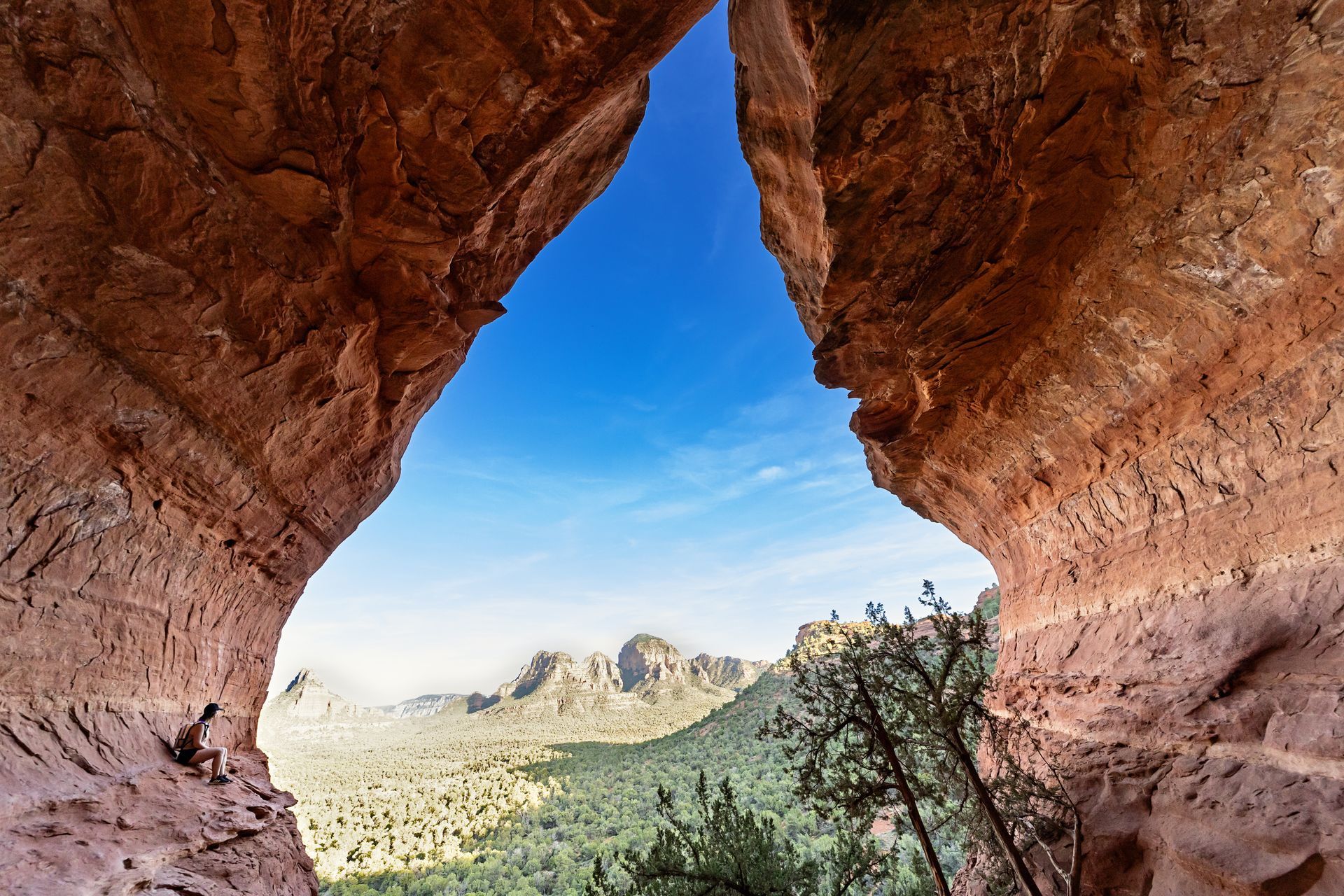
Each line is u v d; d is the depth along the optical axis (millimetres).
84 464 7219
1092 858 7527
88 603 7461
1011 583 14242
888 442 13281
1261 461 7164
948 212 7926
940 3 6023
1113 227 7438
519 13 7387
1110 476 9766
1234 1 5199
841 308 9750
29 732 6383
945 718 8000
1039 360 9594
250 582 11477
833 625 9883
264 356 8508
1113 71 6105
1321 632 6141
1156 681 7961
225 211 7238
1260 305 6809
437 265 9469
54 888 5035
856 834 9398
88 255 6516
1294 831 5375
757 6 8594
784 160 10078
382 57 7266
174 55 6211
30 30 5441
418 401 13289
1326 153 5641
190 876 6723
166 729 9039
